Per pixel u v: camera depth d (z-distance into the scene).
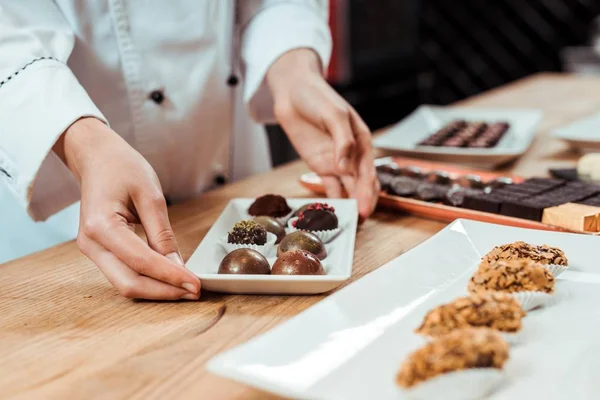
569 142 1.88
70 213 1.62
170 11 1.61
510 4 5.29
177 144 1.71
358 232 1.34
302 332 0.80
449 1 5.43
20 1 1.34
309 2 1.77
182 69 1.66
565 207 1.25
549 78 3.07
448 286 0.99
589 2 4.98
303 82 1.52
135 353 0.87
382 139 1.98
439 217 1.39
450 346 0.70
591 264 1.05
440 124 2.29
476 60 5.59
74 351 0.87
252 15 1.76
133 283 0.99
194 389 0.78
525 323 0.90
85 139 1.11
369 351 0.80
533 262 0.96
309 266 1.02
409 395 0.70
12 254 1.67
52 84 1.18
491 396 0.74
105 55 1.55
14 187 1.21
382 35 5.00
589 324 0.90
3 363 0.85
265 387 0.70
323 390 0.71
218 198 1.59
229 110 1.84
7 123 1.16
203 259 1.10
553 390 0.75
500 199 1.33
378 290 0.93
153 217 1.03
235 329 0.93
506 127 2.10
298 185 1.69
